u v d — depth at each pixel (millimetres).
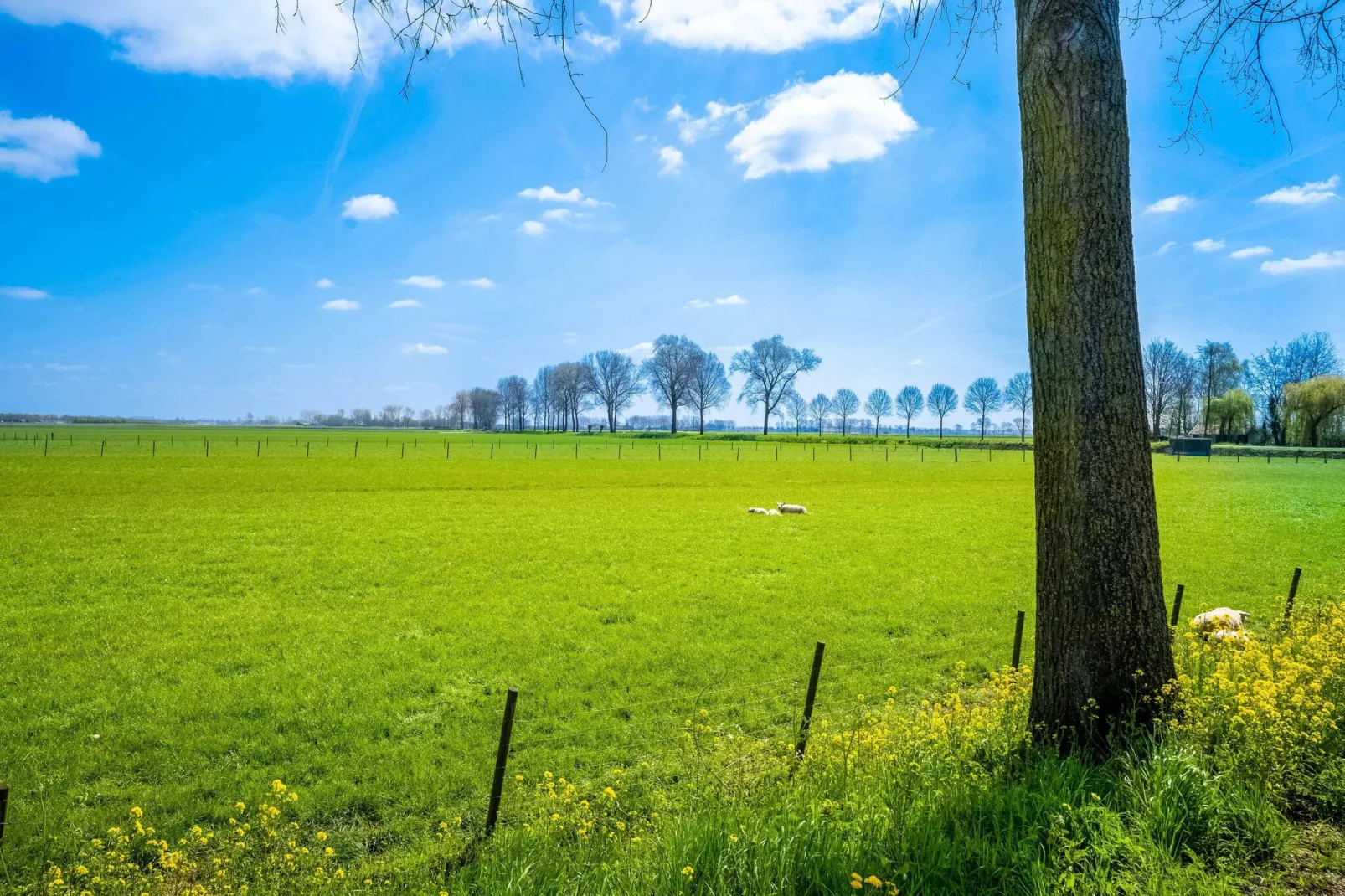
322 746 8469
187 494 33438
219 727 8906
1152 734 5684
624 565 19344
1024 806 4785
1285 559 20438
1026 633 13430
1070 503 5902
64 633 12641
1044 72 5898
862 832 4652
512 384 187875
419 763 8000
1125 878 4141
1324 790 5309
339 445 86312
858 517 29953
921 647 12523
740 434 134500
